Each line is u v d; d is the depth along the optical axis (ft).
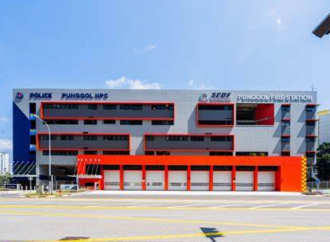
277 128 167.32
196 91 168.25
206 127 166.20
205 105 168.25
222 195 116.78
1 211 59.98
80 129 163.73
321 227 41.96
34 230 39.24
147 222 45.39
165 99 166.71
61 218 49.67
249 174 147.64
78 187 141.49
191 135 163.63
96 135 163.12
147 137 164.76
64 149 160.66
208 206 69.97
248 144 165.58
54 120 163.63
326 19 18.51
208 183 146.92
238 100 168.96
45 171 169.58
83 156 147.74
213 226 42.14
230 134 165.48
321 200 91.50
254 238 34.83
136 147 164.45
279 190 144.05
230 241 33.27
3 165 406.00
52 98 165.07
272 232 38.27
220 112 168.14
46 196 105.91
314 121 168.76
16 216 52.42
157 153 164.76
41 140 161.07
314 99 169.99
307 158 167.32
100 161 146.72
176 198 96.89
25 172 163.73
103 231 38.40
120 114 164.45
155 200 86.79
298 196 113.91
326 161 207.82
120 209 62.95
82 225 42.80
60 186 146.82
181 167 147.84
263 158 145.69
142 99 165.78
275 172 147.54
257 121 184.34
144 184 145.59
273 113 168.35
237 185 146.61
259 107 186.19
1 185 179.01
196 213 56.44
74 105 164.25
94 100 164.66
